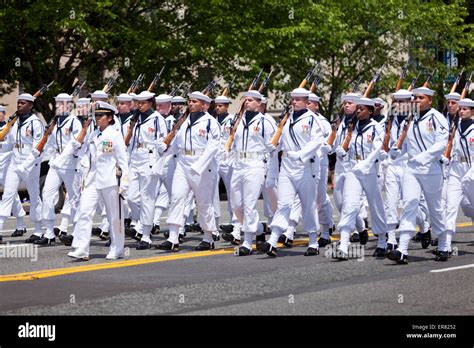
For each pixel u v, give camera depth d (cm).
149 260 2502
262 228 2819
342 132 2817
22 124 2961
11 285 2116
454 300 1891
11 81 4906
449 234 2512
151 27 4741
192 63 4878
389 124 2567
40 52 4728
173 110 3297
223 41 4631
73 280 2175
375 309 1803
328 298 1914
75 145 2739
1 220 2947
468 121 2642
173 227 2722
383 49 5984
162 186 3212
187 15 4803
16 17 4456
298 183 2562
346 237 2497
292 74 5744
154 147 2920
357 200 2508
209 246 2742
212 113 3191
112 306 1850
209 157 2659
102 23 4650
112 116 2520
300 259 2509
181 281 2142
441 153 2408
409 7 5938
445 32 6091
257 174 2644
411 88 2822
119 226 2538
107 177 2498
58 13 4378
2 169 2978
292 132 2562
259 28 4731
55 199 2936
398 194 2644
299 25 4853
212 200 2719
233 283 2106
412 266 2370
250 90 2708
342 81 5909
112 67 4803
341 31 5322
